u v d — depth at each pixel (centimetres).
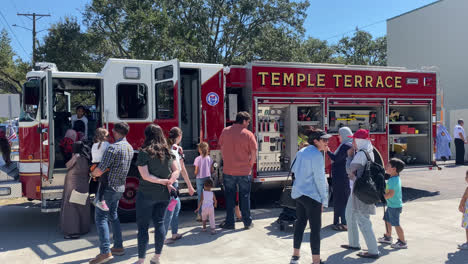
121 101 664
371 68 845
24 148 620
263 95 747
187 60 2364
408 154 962
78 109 691
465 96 1814
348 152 529
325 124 798
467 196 494
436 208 722
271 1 2619
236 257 473
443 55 1906
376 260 457
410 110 952
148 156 416
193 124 723
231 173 590
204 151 640
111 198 454
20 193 612
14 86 3192
